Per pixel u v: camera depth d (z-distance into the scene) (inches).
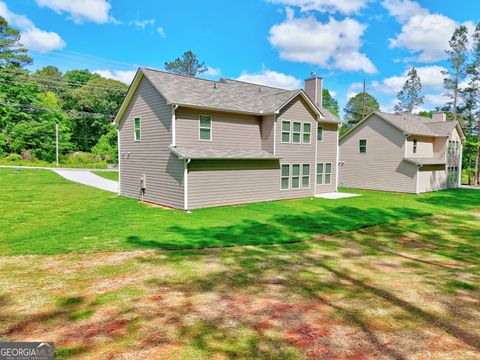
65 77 2315.5
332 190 927.7
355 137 1115.9
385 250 369.4
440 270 300.2
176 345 164.4
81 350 158.4
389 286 256.7
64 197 689.6
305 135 775.7
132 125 718.5
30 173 1071.0
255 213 566.3
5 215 492.1
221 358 153.7
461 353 162.4
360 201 754.2
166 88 625.9
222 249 351.3
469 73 1306.6
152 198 661.3
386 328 187.5
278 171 728.3
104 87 1947.6
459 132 1190.3
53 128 1662.2
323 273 285.7
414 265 315.0
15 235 384.2
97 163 1642.5
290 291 241.9
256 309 209.8
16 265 286.4
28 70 1688.0
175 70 2327.8
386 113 1082.1
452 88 1398.9
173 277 265.9
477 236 452.1
